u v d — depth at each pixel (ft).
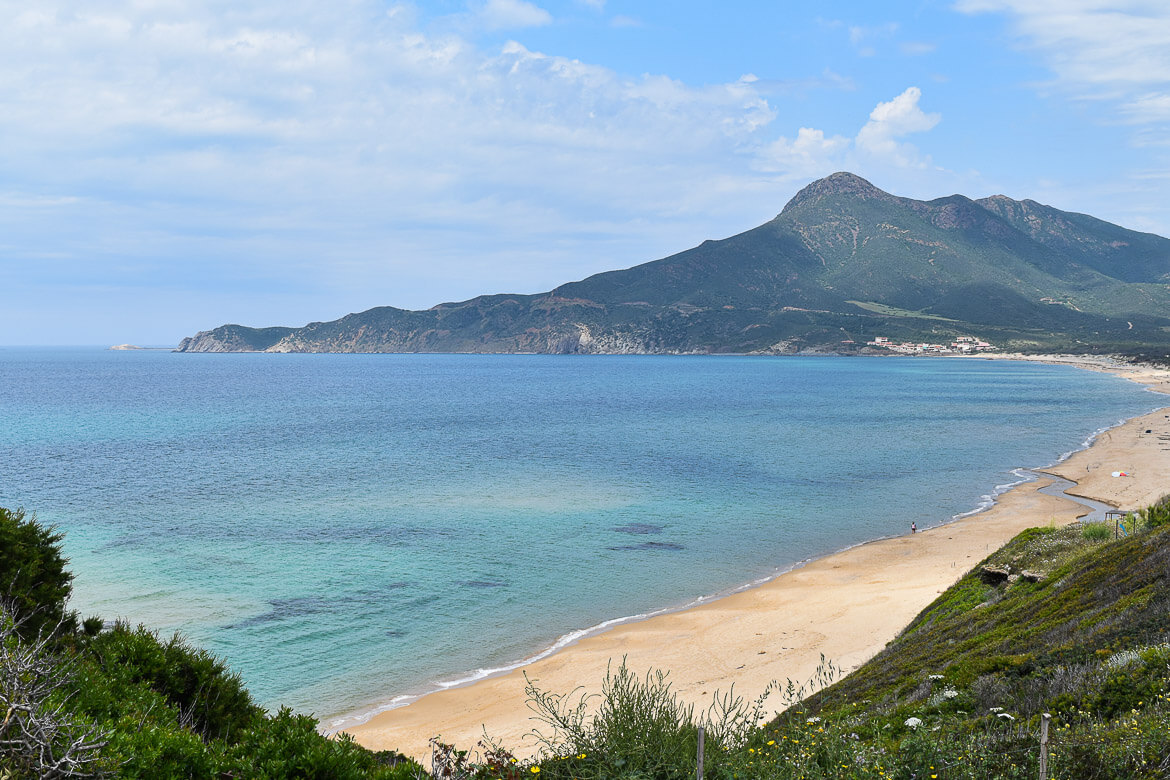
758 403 563.07
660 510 204.03
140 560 151.33
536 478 252.83
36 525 45.06
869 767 34.19
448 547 164.66
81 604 124.36
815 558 158.40
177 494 221.66
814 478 253.85
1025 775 32.81
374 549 162.20
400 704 90.89
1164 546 74.02
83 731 25.72
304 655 106.11
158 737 29.96
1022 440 347.97
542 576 144.36
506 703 89.40
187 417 456.86
